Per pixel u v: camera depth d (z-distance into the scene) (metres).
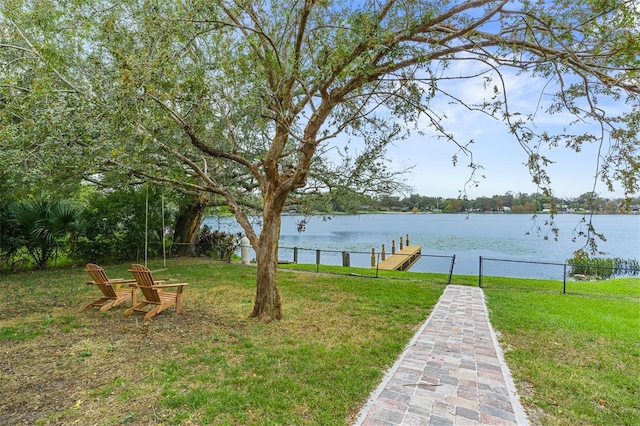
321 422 3.04
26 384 3.63
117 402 3.28
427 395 3.60
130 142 4.90
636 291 10.38
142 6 4.74
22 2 4.86
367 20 4.28
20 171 4.32
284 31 5.74
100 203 13.34
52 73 4.74
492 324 6.25
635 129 3.63
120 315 6.34
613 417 3.31
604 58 3.89
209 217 20.83
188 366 4.11
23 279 10.13
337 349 4.77
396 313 6.91
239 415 3.10
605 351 5.04
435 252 23.69
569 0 3.93
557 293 9.67
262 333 5.38
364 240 30.83
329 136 5.60
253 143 7.75
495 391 3.73
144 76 4.23
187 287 9.22
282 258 21.94
